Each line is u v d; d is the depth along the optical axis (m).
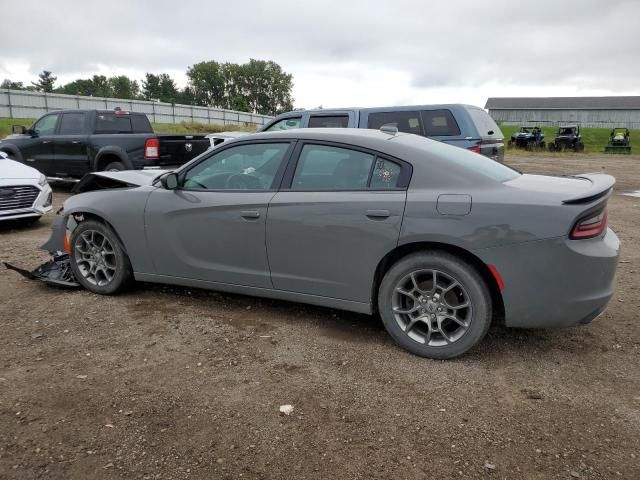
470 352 3.55
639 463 2.40
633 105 75.44
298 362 3.39
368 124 8.72
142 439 2.56
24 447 2.48
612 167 23.80
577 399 2.96
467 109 8.28
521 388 3.08
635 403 2.92
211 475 2.31
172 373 3.22
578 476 2.31
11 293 4.70
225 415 2.77
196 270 4.18
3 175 7.48
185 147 10.92
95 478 2.28
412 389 3.06
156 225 4.26
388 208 3.40
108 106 48.22
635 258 6.25
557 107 78.50
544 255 3.07
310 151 3.82
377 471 2.34
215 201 4.00
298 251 3.73
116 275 4.53
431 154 3.50
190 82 128.75
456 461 2.41
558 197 3.12
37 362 3.36
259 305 4.41
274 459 2.42
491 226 3.14
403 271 3.42
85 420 2.71
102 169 10.66
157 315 4.18
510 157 32.25
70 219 4.82
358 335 3.82
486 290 3.26
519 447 2.52
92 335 3.78
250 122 68.94
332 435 2.61
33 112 43.19
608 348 3.62
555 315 3.15
